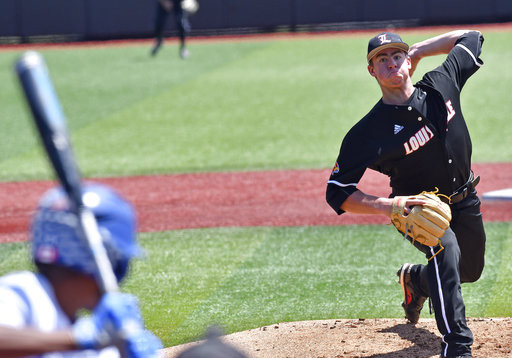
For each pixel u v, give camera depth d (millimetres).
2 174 38594
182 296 21047
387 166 14914
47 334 6188
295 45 83188
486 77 59438
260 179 35875
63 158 6508
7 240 27484
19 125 50469
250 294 21031
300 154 40656
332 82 61250
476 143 41312
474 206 15273
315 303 20094
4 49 90750
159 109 53969
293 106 53219
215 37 94188
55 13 95375
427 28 90625
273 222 28766
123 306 6105
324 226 27859
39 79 6523
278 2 94500
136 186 35344
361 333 17312
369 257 23969
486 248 24266
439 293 14062
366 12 93188
